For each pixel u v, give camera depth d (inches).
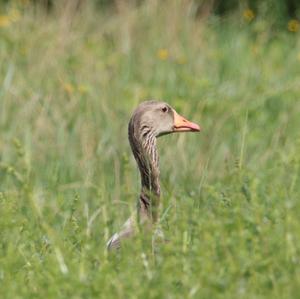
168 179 553.0
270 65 840.9
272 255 374.3
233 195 434.6
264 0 972.6
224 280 353.7
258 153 610.9
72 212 461.1
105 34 872.3
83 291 353.1
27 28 860.6
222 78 794.8
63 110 663.8
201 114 690.8
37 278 380.2
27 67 762.2
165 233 405.4
